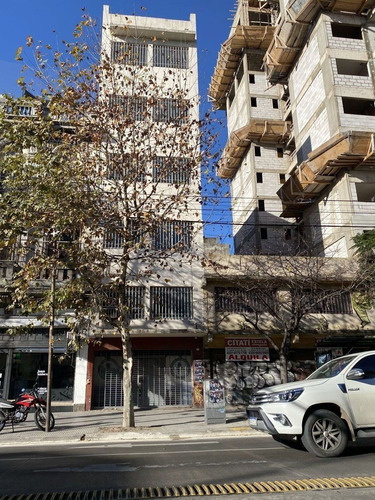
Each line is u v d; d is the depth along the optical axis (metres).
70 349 15.91
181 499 4.86
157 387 19.62
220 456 7.55
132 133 14.51
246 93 41.41
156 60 24.05
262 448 8.45
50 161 12.22
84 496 5.13
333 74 27.16
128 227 13.45
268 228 37.16
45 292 12.75
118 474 6.25
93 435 11.62
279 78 34.97
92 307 12.88
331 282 20.83
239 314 18.61
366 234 22.11
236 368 20.00
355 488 5.18
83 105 13.53
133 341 19.61
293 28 30.30
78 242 12.93
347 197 24.64
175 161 14.41
